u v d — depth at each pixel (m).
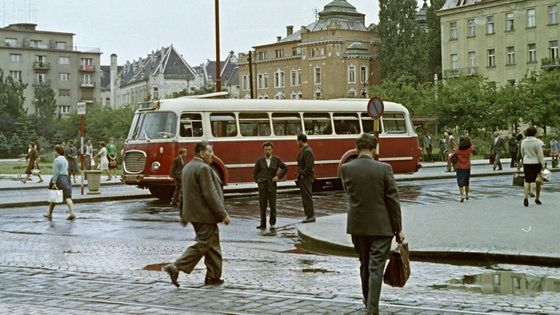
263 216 17.16
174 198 23.36
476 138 69.62
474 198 24.14
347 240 14.14
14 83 103.81
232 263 11.98
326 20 112.06
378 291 7.52
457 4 92.38
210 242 9.84
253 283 10.09
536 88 70.44
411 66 103.12
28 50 124.56
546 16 81.88
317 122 27.50
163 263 12.15
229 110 25.45
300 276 10.70
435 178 34.19
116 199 26.14
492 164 48.00
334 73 108.31
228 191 28.70
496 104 70.94
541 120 70.00
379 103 20.80
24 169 54.25
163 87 140.12
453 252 12.45
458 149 22.27
